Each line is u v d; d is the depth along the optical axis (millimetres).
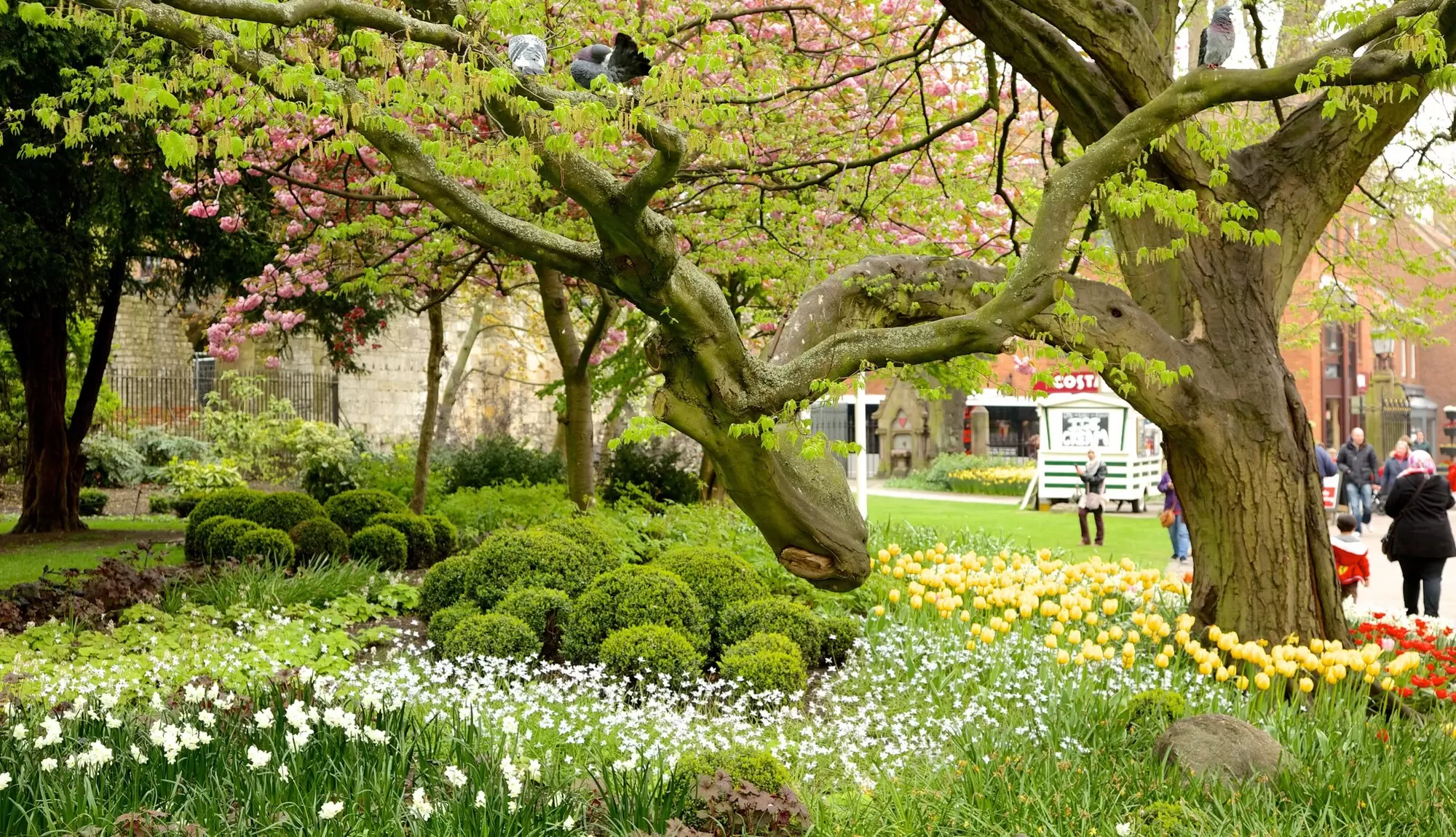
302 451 27297
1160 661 7449
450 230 10070
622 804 4719
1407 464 20562
